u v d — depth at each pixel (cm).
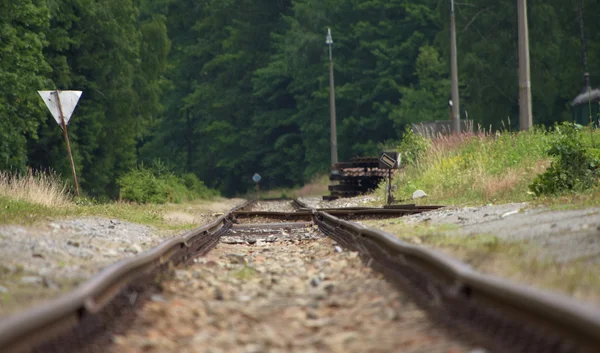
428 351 1739
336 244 4950
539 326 1661
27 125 14400
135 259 2853
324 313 2392
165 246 3600
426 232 4594
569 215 4178
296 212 8438
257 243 5688
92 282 2180
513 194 7250
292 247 5234
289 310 2455
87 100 18188
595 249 2906
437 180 9931
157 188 13325
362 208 8512
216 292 2838
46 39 16638
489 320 1828
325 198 15250
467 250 3225
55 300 1883
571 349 1481
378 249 3650
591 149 6519
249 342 1981
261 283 3206
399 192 10562
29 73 14175
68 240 4259
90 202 8350
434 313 2086
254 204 14800
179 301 2572
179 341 1988
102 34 18038
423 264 2688
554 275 2416
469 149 10856
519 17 11362
